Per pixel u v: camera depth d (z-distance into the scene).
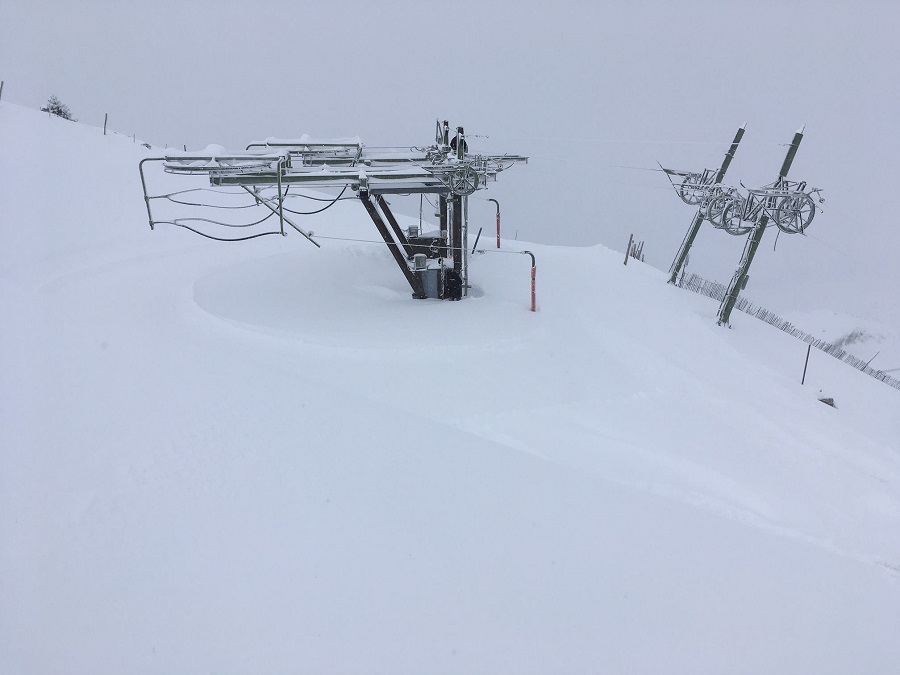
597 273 17.81
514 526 5.36
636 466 7.58
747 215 15.70
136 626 3.79
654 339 13.03
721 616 4.61
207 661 3.62
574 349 11.23
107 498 4.97
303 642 3.82
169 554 4.41
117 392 7.00
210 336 10.05
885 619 4.91
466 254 13.96
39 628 3.70
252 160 11.84
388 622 4.06
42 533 4.49
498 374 9.68
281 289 13.80
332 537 4.82
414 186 13.43
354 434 6.64
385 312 12.44
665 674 3.93
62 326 9.77
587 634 4.20
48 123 25.47
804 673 4.13
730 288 15.77
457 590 4.44
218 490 5.24
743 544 5.75
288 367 8.90
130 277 14.38
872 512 7.57
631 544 5.38
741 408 10.22
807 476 8.24
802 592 5.11
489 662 3.84
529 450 7.54
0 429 5.92
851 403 12.88
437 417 7.98
